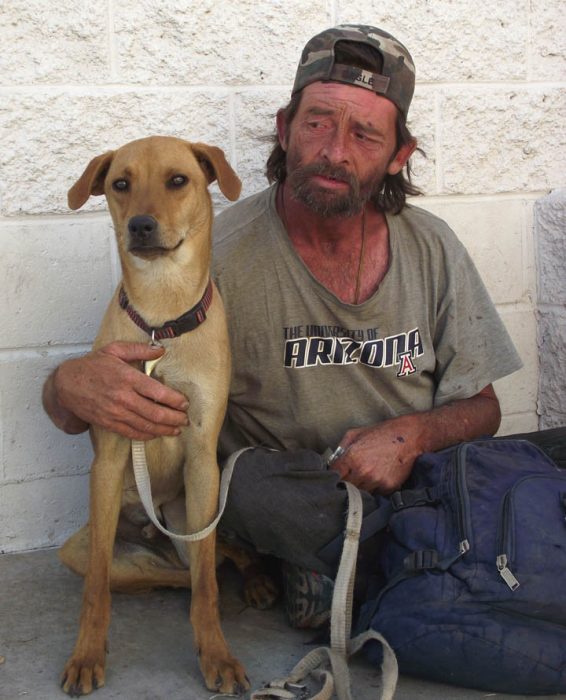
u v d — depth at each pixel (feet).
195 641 8.20
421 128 12.26
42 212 10.71
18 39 10.41
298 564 8.73
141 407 8.18
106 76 10.77
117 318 8.71
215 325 8.68
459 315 9.94
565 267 12.60
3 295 10.68
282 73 11.51
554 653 7.47
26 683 8.02
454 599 7.60
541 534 7.66
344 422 9.63
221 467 9.77
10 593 9.81
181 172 8.46
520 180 12.86
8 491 10.93
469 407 9.80
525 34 12.60
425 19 12.07
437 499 8.36
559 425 13.00
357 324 9.44
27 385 10.86
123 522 9.59
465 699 7.80
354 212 9.19
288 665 8.38
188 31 11.02
